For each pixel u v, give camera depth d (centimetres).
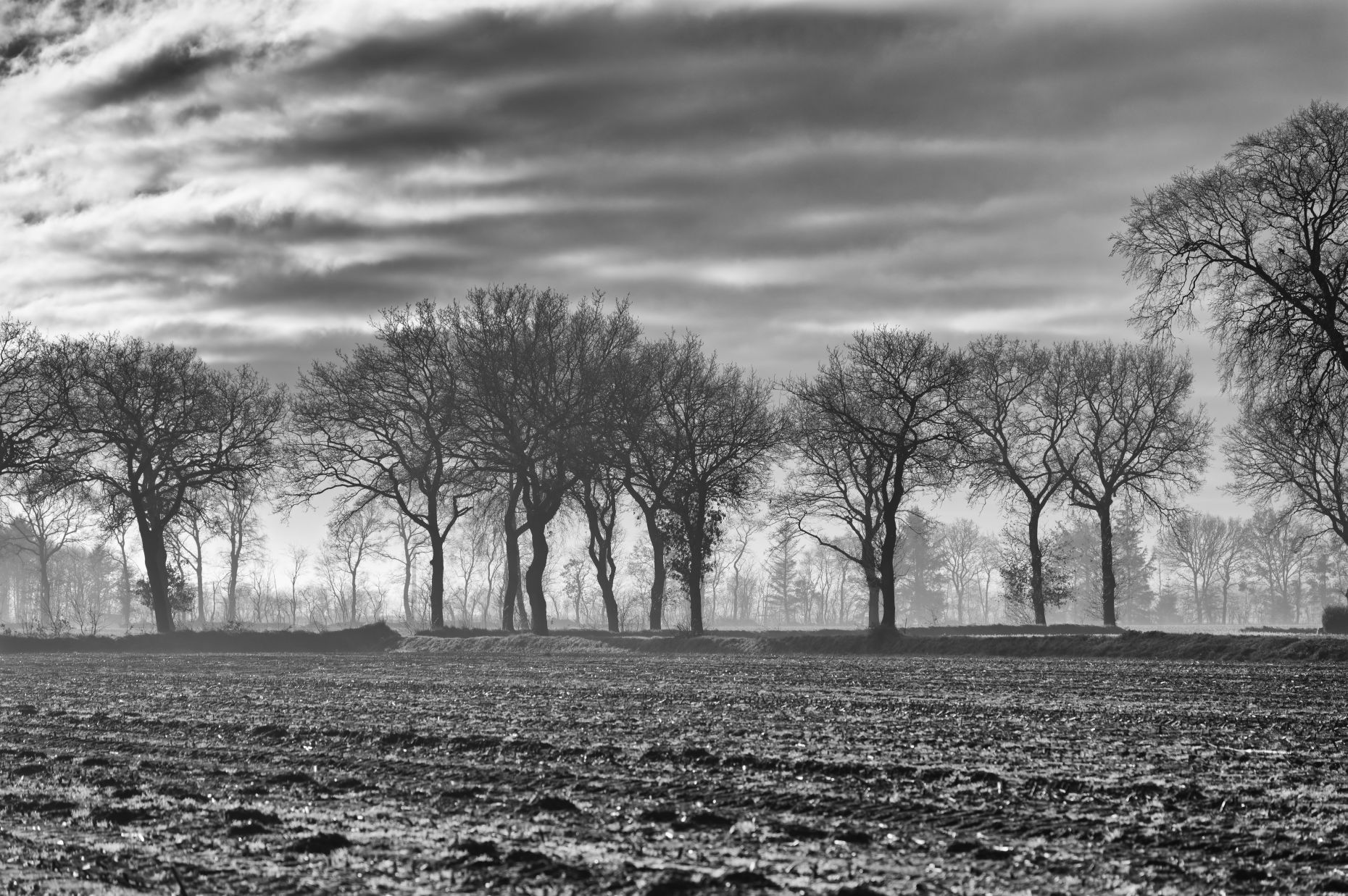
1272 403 4562
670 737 2427
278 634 7331
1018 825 1573
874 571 7675
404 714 2975
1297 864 1373
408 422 7325
